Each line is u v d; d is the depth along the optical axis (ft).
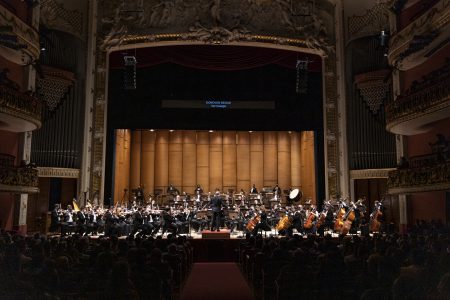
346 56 83.87
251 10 83.35
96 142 79.92
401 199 69.56
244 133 98.84
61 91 76.59
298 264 22.91
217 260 58.23
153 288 23.24
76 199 77.30
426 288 18.06
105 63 81.56
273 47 83.46
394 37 65.77
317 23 84.74
